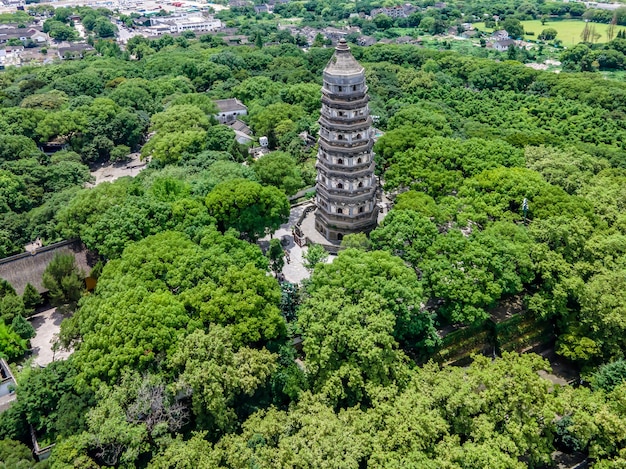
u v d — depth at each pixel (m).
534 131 192.62
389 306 93.75
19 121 175.50
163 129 169.25
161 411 78.88
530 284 113.62
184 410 85.75
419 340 99.38
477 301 98.12
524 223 122.00
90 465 71.75
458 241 106.12
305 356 97.69
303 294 101.62
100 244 112.12
